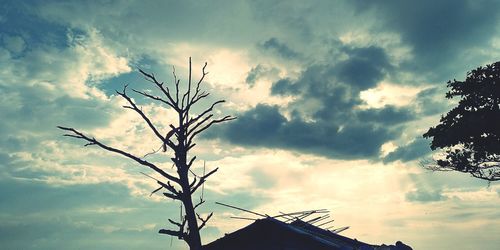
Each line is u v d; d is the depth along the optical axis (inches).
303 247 625.3
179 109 456.1
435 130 836.0
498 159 785.6
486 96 758.5
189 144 450.0
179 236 418.9
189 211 426.3
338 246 589.3
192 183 439.8
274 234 646.5
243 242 660.1
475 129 746.8
